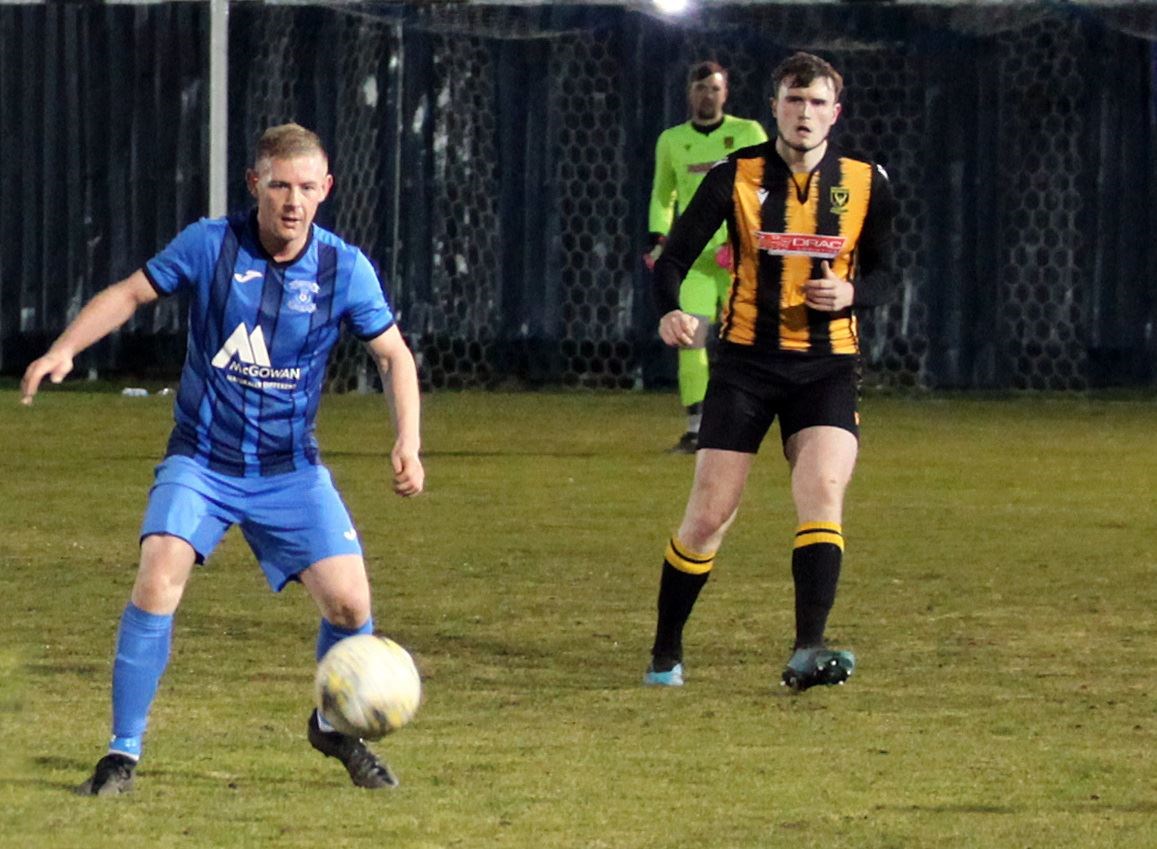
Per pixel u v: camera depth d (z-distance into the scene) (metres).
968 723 17.16
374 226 54.72
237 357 14.55
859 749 16.05
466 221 54.91
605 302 55.16
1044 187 53.78
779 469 38.16
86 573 25.17
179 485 14.58
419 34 54.12
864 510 32.12
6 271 55.88
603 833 13.16
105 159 55.09
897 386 55.25
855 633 21.70
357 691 13.94
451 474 36.56
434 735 16.55
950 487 35.22
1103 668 19.75
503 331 55.34
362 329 14.85
